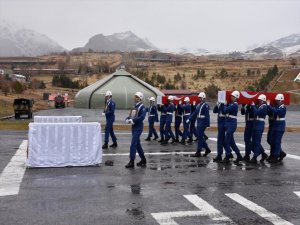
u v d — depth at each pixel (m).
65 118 15.14
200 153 13.51
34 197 7.87
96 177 9.80
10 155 12.88
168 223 6.39
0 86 74.19
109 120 14.98
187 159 12.88
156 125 26.55
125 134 20.30
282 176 10.31
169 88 117.19
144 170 10.84
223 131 12.48
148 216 6.74
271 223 6.48
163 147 15.88
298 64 173.12
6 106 49.47
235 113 12.23
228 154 12.29
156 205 7.42
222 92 12.34
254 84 127.44
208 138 19.48
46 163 10.91
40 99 73.06
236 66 181.88
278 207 7.41
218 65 188.88
